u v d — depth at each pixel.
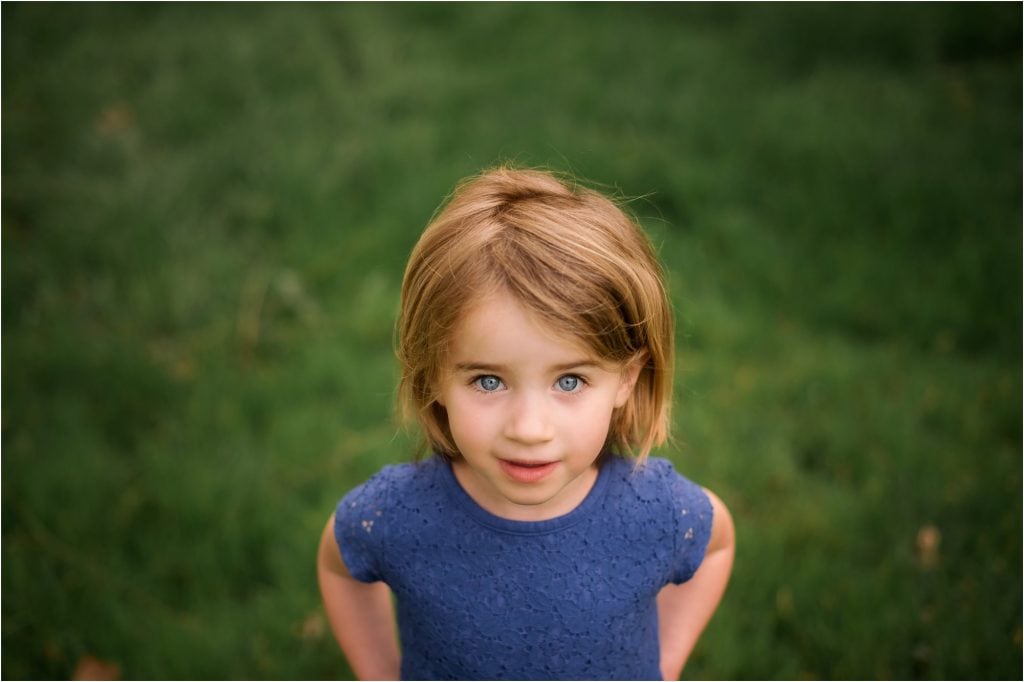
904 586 2.44
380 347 3.43
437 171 4.07
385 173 4.10
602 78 4.82
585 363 1.23
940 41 4.98
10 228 3.74
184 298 3.45
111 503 2.72
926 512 2.66
